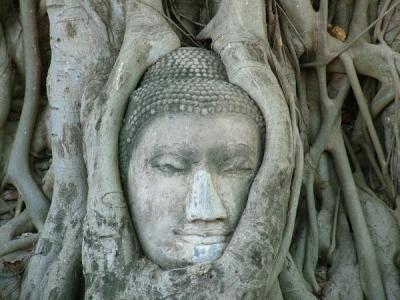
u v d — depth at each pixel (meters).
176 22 4.94
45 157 5.27
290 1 5.11
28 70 5.21
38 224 4.87
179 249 3.91
